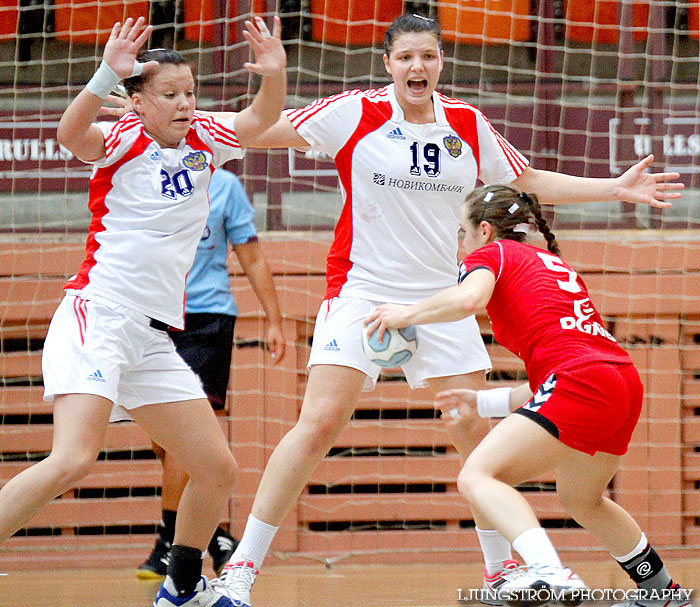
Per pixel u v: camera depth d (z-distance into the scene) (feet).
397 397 71.10
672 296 71.92
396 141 45.78
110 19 85.20
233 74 82.84
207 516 39.50
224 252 58.39
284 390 70.44
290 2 86.63
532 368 38.88
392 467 70.49
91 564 67.21
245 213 58.29
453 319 37.50
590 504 41.11
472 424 46.26
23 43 84.43
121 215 38.60
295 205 80.18
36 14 84.58
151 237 38.45
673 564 64.90
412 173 45.57
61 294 71.26
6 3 84.23
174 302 39.50
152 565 58.70
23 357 70.64
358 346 44.91
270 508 43.27
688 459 71.00
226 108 82.12
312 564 67.26
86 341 37.40
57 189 80.18
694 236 73.00
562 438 37.06
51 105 82.58
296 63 87.15
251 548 43.11
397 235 45.96
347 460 70.28
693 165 83.25
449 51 88.07
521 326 38.99
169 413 38.83
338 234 46.98
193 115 39.78
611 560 69.00
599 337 38.91
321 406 44.50
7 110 81.15
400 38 45.19
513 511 35.14
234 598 41.24
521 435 37.01
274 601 49.65
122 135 38.47
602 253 72.43
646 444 70.95
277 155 79.82
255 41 38.45
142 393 38.78
